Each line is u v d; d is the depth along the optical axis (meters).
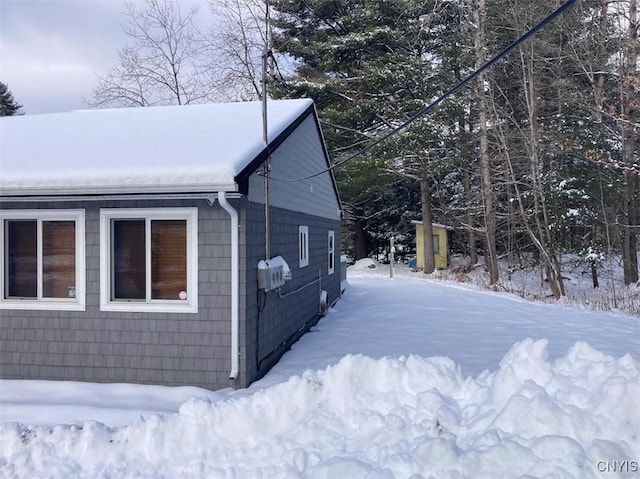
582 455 3.27
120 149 7.62
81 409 5.78
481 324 10.98
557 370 4.21
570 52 19.14
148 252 6.92
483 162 21.09
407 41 24.09
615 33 18.00
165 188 6.48
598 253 19.33
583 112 19.84
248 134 8.07
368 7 24.14
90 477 4.09
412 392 4.33
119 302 6.93
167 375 6.81
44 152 7.71
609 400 3.56
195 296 6.77
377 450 3.72
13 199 6.89
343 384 4.43
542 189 19.31
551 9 18.11
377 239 33.81
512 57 19.97
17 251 7.24
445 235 27.59
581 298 16.88
